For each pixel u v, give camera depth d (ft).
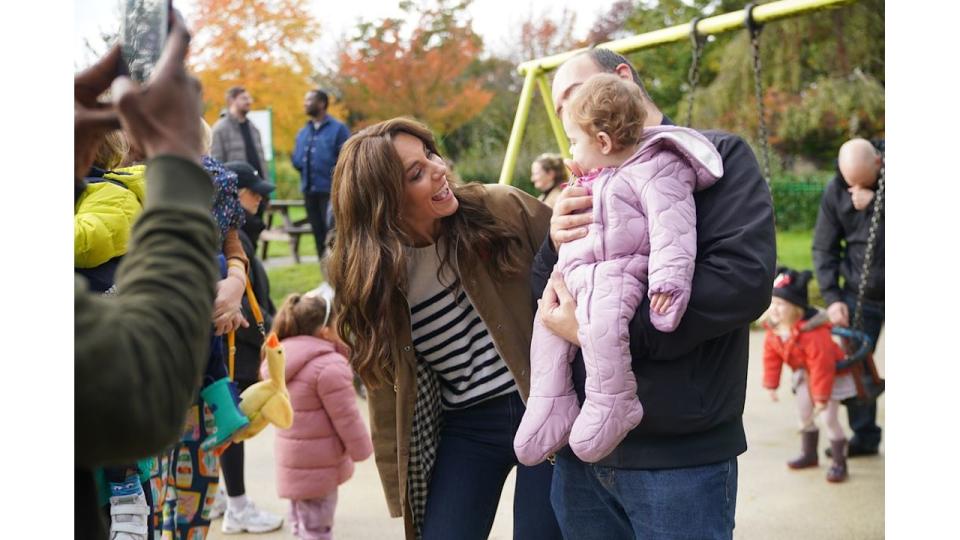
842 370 15.23
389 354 7.93
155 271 3.52
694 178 6.36
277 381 9.45
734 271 6.04
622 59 7.24
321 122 28.71
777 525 13.30
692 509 6.40
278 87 46.01
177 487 9.05
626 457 6.55
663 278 6.01
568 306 6.79
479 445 8.18
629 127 6.42
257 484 15.67
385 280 7.54
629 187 6.39
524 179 50.70
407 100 47.57
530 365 7.93
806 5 10.14
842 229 16.30
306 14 45.52
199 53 45.42
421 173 7.59
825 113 52.21
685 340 6.16
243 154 28.71
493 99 53.72
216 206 9.17
